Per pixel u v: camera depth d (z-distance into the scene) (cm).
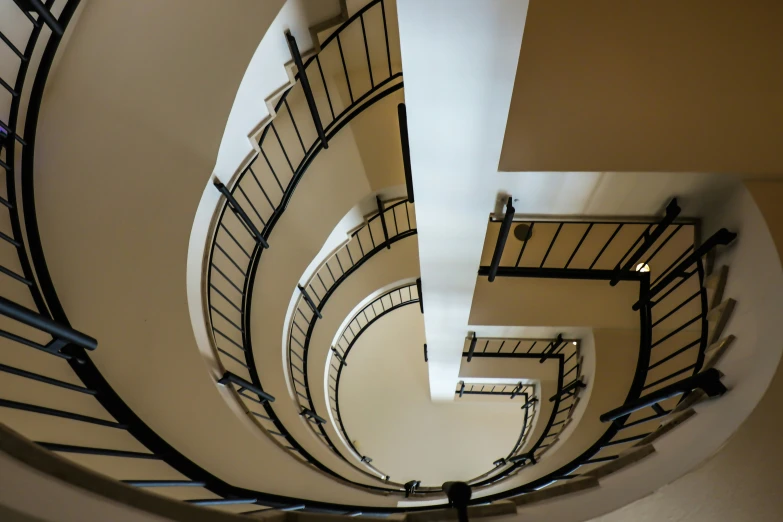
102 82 220
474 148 180
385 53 365
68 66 217
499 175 193
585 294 352
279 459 241
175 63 222
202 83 220
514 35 133
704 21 202
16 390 166
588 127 190
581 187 199
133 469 185
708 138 184
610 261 361
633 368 338
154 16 224
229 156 239
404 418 610
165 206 221
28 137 193
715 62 195
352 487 283
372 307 626
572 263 365
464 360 476
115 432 187
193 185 224
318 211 368
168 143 222
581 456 275
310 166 371
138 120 220
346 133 369
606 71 197
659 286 265
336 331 485
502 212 227
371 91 326
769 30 197
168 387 206
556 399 426
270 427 296
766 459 118
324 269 471
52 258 199
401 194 391
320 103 366
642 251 269
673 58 197
